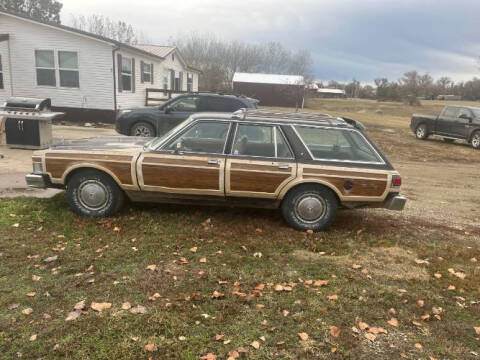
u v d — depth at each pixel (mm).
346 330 3496
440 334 3547
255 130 5633
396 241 5613
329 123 5672
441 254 5289
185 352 3109
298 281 4297
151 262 4516
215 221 5848
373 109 44938
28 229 5242
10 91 17234
